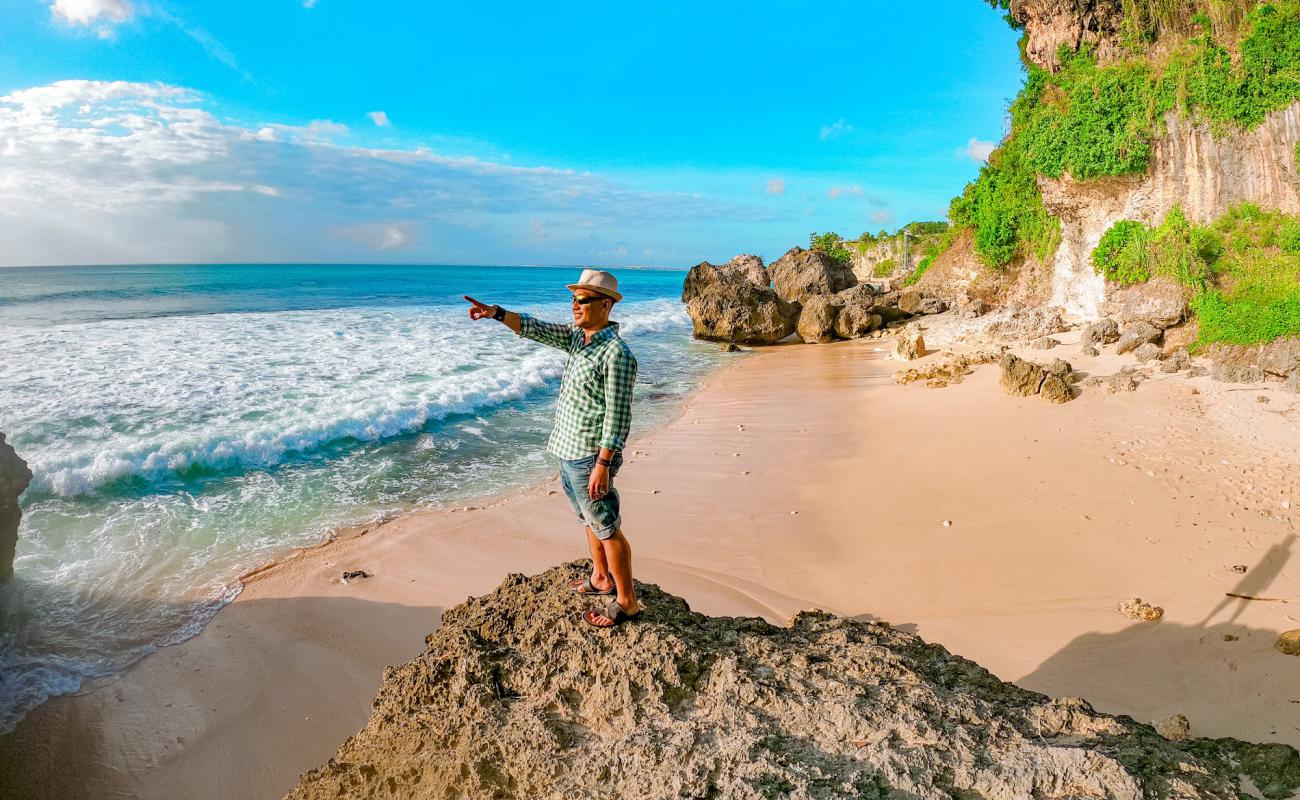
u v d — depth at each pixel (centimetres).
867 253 6012
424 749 340
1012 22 2484
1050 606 723
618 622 390
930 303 3161
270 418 1316
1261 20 1788
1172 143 1944
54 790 510
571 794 291
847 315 2991
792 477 1165
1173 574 761
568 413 370
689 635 390
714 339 3086
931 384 1734
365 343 2277
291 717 590
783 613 747
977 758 296
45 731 561
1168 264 1861
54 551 830
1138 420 1283
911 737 308
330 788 357
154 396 1397
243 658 663
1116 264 2042
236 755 548
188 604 748
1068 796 276
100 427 1184
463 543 919
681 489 1133
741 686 343
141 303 3409
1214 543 819
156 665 648
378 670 653
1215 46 1870
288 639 695
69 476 980
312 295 4591
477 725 335
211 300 3797
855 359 2395
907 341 2211
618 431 351
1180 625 666
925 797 274
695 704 343
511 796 310
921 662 409
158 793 512
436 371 1889
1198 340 1673
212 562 838
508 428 1472
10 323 2348
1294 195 1772
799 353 2692
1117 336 1900
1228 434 1164
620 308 4812
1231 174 1859
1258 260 1717
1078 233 2320
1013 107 2495
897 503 1020
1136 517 905
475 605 439
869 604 759
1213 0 1895
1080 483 1030
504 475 1188
